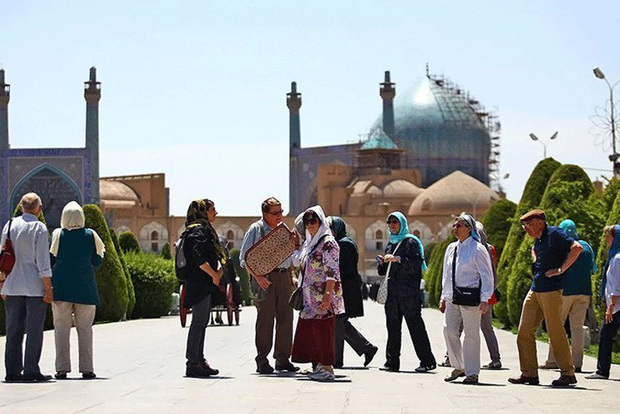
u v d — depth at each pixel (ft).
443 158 352.08
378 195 310.45
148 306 104.01
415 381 39.91
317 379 39.37
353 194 312.09
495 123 369.91
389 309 45.09
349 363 49.85
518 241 85.76
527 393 35.63
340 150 330.13
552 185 77.05
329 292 39.19
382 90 336.90
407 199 310.24
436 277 154.10
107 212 298.35
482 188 307.17
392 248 45.57
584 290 45.55
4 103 300.61
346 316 46.09
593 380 41.34
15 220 38.73
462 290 39.45
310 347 39.68
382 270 45.73
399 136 353.72
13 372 38.42
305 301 39.70
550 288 38.88
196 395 33.47
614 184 75.15
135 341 62.49
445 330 40.45
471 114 358.84
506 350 60.29
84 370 39.50
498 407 31.22
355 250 46.11
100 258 40.19
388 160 327.67
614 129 109.60
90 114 280.10
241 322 91.97
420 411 29.89
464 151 353.31
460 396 34.27
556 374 44.37
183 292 40.83
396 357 45.01
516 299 76.84
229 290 63.67
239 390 35.17
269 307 42.19
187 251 40.01
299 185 338.95
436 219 297.53
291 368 42.83
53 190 277.64
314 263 39.63
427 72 368.68
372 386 37.50
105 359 48.93
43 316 38.70
